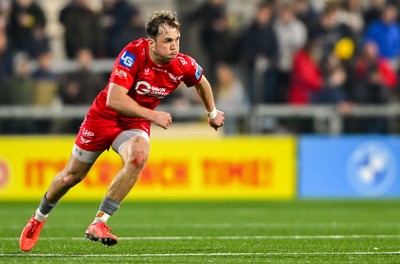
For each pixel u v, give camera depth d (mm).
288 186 51625
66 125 52000
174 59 22734
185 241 27719
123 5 55375
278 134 52719
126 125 22734
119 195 21906
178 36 22094
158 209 44531
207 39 56375
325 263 20938
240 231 32188
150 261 21156
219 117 24375
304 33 56000
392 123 53562
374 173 52375
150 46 22281
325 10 56688
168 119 21703
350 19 59781
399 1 58031
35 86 53094
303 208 45500
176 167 50500
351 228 33531
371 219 38500
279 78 53812
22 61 54500
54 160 50062
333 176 52062
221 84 54438
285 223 36250
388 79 55062
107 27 55438
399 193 52656
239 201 50250
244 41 55750
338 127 53062
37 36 55344
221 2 56812
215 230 32656
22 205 46875
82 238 28562
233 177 50938
